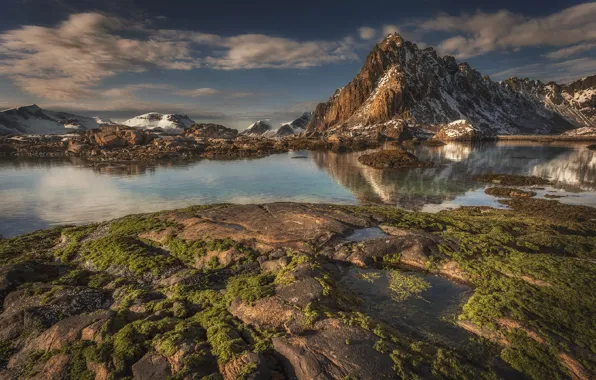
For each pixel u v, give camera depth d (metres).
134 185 52.38
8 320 13.99
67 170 69.94
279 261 18.17
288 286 14.79
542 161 78.31
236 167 73.88
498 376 10.33
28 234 27.66
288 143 132.00
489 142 157.38
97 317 13.17
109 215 35.72
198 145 122.88
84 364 11.10
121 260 19.33
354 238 21.83
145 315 13.98
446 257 18.59
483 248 19.33
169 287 16.45
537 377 10.45
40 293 15.91
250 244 20.69
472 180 54.75
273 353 10.93
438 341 12.07
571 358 10.95
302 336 11.34
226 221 24.83
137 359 11.04
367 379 9.38
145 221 25.84
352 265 18.84
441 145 139.88
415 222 25.44
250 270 18.23
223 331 11.79
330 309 13.40
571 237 21.66
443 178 56.94
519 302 13.80
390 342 11.06
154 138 131.75
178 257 19.92
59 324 12.95
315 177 59.00
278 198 42.75
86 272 18.69
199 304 14.77
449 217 27.47
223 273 17.91
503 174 58.84
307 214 25.88
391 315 13.90
